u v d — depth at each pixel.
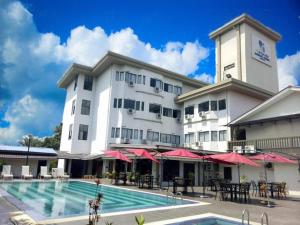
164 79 34.50
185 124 33.62
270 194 18.17
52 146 51.31
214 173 27.56
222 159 14.73
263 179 22.91
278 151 21.80
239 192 14.88
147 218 9.17
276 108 23.80
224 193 15.89
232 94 28.53
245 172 24.97
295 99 22.52
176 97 34.75
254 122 24.30
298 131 21.95
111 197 15.57
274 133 23.75
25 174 24.89
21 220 8.38
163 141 32.41
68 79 37.38
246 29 36.72
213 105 29.86
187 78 36.12
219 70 39.19
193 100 32.69
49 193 16.94
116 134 29.48
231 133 26.89
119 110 29.95
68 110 36.78
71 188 19.78
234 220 9.34
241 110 28.89
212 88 29.31
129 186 21.36
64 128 37.34
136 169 26.41
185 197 15.85
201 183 27.30
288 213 11.11
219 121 28.89
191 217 9.59
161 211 10.69
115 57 30.02
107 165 29.08
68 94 38.50
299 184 20.14
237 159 14.27
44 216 9.29
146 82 32.22
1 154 27.28
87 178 29.19
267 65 38.66
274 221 9.40
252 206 12.88
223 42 39.69
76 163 32.94
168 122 33.47
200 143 30.28
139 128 30.66
